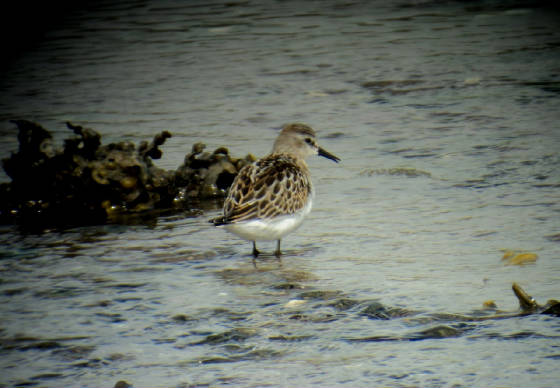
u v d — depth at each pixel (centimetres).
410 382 861
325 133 1906
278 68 2520
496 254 1199
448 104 2092
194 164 1598
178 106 2173
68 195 1521
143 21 3206
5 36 3020
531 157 1669
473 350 919
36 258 1268
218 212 1481
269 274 1167
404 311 1021
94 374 904
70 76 2511
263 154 1741
